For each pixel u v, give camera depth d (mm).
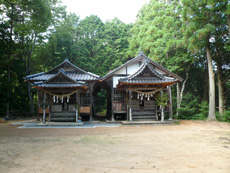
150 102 16719
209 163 4953
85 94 17734
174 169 4504
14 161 5289
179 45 19766
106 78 18891
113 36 40094
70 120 15648
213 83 17766
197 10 16719
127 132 11055
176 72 23250
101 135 9961
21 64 29953
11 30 24953
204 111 19203
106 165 4902
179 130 11781
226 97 20078
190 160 5246
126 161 5242
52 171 4445
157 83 15164
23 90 29953
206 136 9430
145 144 7578
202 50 20750
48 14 17922
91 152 6293
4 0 17500
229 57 19672
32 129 12406
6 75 26125
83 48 31688
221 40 18578
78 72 18859
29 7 16625
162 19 23047
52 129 12414
